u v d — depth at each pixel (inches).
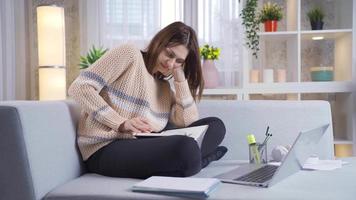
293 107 73.8
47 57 113.0
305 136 46.6
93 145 55.1
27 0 133.1
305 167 54.3
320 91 105.5
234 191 41.0
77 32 134.1
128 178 50.2
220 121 64.9
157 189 40.3
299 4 106.3
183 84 68.5
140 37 128.4
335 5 120.8
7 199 43.0
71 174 52.5
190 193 38.8
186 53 64.1
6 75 114.2
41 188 43.9
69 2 133.7
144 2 127.8
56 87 113.7
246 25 106.4
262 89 107.8
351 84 104.2
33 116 45.1
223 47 124.0
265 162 61.9
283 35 110.8
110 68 56.0
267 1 124.3
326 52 124.3
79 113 60.2
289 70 121.3
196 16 126.0
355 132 104.3
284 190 41.3
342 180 46.3
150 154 48.8
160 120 65.2
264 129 73.1
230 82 124.0
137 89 58.9
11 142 42.5
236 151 72.9
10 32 117.1
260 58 125.3
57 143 49.3
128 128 53.8
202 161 58.8
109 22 129.1
